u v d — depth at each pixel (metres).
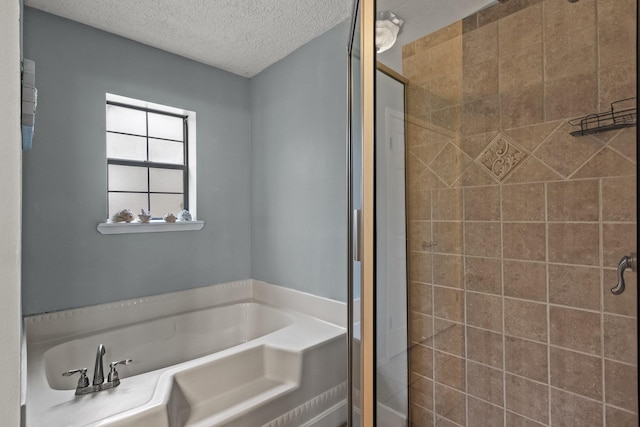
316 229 2.18
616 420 0.76
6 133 0.40
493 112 1.00
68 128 1.89
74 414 1.13
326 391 1.76
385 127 1.01
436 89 1.05
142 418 1.12
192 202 2.46
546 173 0.90
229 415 1.38
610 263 0.76
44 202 1.81
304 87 2.25
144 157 2.33
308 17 1.95
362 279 1.03
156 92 2.23
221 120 2.57
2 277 0.39
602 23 0.75
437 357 1.09
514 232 0.97
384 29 0.99
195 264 2.42
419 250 1.08
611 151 0.74
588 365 0.83
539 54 0.90
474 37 1.01
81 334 1.89
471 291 1.06
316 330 1.92
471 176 1.05
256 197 2.68
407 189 1.04
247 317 2.49
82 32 1.94
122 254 2.09
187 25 1.99
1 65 0.39
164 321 2.14
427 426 1.08
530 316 0.96
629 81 0.68
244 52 2.33
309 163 2.22
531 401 0.95
